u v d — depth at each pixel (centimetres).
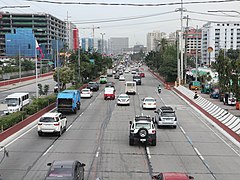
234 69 4331
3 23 16950
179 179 1446
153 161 2248
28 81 9712
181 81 8369
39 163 2170
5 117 3222
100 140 2873
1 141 2792
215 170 2075
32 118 3731
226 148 2659
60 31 19612
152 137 2666
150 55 17012
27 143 2739
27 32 15275
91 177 1898
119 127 3462
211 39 17550
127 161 2239
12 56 14962
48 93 6812
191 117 4209
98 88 7631
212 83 7381
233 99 5575
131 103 5456
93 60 9888
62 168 1589
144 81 10219
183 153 2480
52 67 14188
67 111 4297
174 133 3231
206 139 2984
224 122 3547
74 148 2581
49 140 2859
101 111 4588
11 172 1984
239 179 1909
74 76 7512
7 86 8206
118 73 11938
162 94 6862
